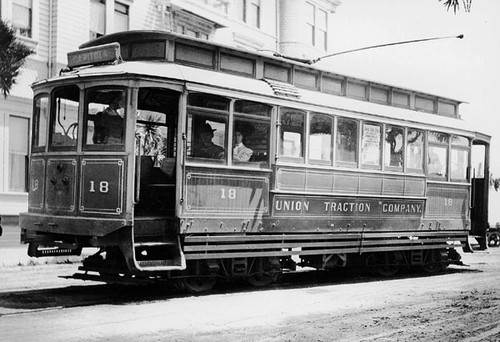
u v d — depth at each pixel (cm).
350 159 1344
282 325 844
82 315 873
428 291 1230
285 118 1213
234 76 1176
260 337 765
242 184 1138
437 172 1578
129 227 977
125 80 1003
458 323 888
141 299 1031
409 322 888
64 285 1158
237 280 1268
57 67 1948
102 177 1009
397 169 1456
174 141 1224
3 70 1436
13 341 710
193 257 1060
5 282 1170
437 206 1578
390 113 1450
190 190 1060
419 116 1541
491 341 773
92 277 1020
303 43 3122
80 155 1034
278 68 1275
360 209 1366
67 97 1077
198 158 1073
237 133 1134
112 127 1013
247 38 2861
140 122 1192
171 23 2411
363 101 1440
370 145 1389
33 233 1111
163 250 1076
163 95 1201
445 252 1633
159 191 1151
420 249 1556
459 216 1647
